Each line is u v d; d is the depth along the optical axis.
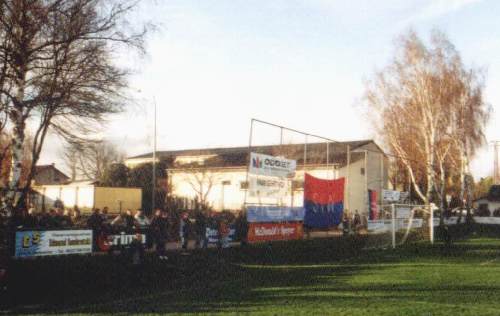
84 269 14.27
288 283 14.92
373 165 49.72
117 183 48.97
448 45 42.12
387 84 43.22
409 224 33.44
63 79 14.77
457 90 41.97
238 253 19.78
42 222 17.64
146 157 62.16
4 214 14.60
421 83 41.75
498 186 72.88
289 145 45.28
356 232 32.91
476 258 22.86
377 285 14.44
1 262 12.74
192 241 25.53
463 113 42.72
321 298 12.20
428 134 42.31
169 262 16.97
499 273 17.31
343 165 43.75
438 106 41.38
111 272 14.64
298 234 23.72
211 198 48.06
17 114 14.77
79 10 14.61
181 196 47.59
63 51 14.63
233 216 24.62
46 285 12.94
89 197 37.31
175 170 49.34
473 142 45.00
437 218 41.59
